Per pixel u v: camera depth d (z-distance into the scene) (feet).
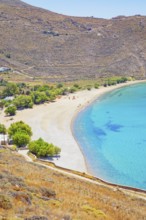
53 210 79.15
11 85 632.38
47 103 577.02
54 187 114.83
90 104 576.20
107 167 264.93
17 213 69.46
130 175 249.14
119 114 489.26
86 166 265.13
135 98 632.79
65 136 360.28
